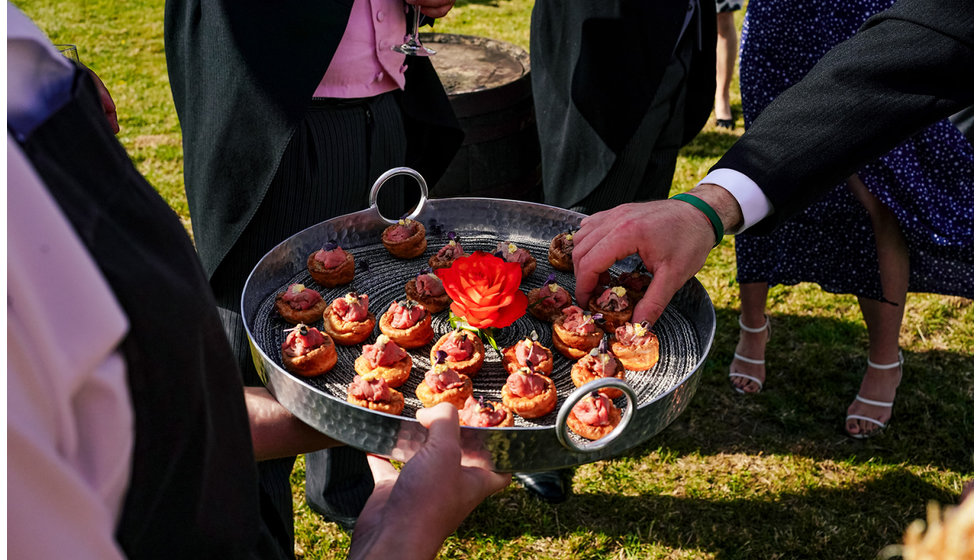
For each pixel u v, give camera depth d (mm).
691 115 2635
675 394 1109
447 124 2146
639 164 2412
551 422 1283
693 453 2582
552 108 2461
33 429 387
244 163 1683
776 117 1354
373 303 1543
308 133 1743
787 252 2551
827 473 2504
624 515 2354
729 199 1330
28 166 376
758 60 2328
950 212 2236
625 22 2199
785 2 2221
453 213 1737
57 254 379
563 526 2316
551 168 2510
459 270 1374
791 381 2893
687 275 1310
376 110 1851
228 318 1847
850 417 2658
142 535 483
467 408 1272
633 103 2262
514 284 1356
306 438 1169
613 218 1341
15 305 375
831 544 2260
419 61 2061
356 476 2260
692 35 2428
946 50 1251
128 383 440
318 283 1562
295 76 1611
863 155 1321
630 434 1072
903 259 2404
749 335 2799
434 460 838
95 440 423
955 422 2680
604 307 1489
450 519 823
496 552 2244
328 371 1362
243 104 1635
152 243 466
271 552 700
